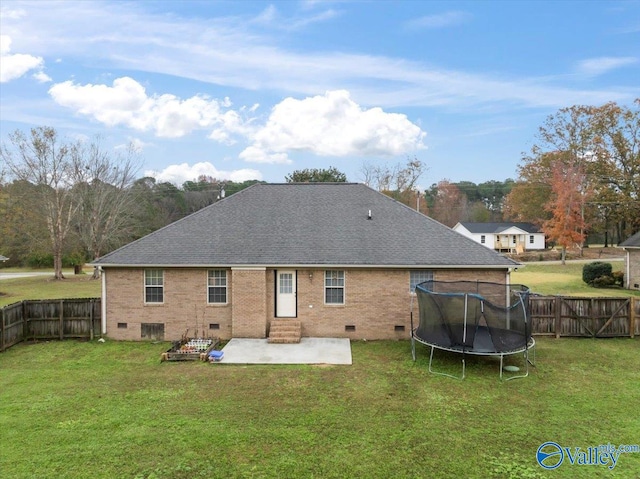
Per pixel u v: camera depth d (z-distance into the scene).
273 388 11.26
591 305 16.41
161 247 16.62
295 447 8.16
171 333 16.33
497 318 12.52
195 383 11.66
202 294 16.28
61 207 36.78
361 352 14.55
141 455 7.86
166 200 65.19
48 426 9.04
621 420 9.37
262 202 19.17
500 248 60.94
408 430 8.88
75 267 43.06
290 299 16.39
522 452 8.02
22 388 11.29
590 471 7.40
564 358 13.88
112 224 38.28
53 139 36.28
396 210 18.66
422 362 13.47
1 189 38.62
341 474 7.25
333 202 19.20
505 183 96.94
